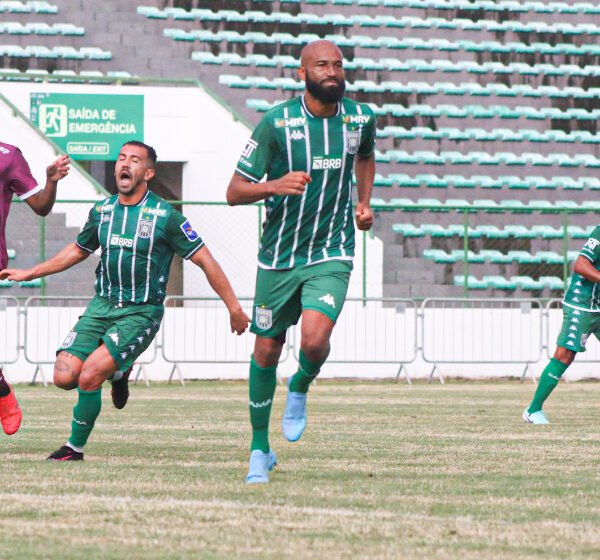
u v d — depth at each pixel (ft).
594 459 79.97
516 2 301.02
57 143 233.14
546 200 262.88
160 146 236.43
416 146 268.41
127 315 77.00
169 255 77.41
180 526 50.29
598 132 282.97
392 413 126.31
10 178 79.41
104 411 127.95
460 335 204.44
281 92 269.44
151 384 189.26
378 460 78.43
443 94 277.64
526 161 268.82
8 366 187.62
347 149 65.62
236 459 77.97
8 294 206.39
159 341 192.85
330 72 63.62
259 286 66.95
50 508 55.01
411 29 289.74
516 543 47.06
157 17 272.10
